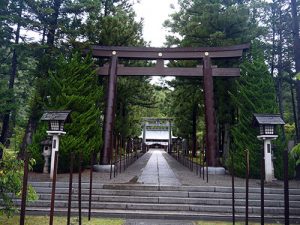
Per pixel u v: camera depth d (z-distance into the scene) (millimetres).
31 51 17781
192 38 20453
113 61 18469
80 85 16672
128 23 20312
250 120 15516
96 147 16578
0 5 17641
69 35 17734
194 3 19922
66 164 15445
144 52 18641
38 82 16625
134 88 22734
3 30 18719
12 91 18156
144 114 53594
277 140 15352
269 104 15688
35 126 17703
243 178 14859
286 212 5371
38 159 15531
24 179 5543
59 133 13477
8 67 22891
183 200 10828
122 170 18078
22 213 5434
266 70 16500
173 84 22859
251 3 18891
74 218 9500
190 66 21344
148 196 11180
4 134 19625
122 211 10086
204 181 13406
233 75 17922
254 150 14930
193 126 27656
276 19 22078
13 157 7602
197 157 27375
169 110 32188
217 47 18312
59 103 16047
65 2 17984
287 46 22422
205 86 17828
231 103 19516
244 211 10289
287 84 25672
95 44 19484
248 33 19094
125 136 26281
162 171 17859
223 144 21766
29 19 17203
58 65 17016
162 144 64188
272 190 11531
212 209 10344
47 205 10641
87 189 11500
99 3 18047
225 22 18484
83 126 15891
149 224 8992
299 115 17250
